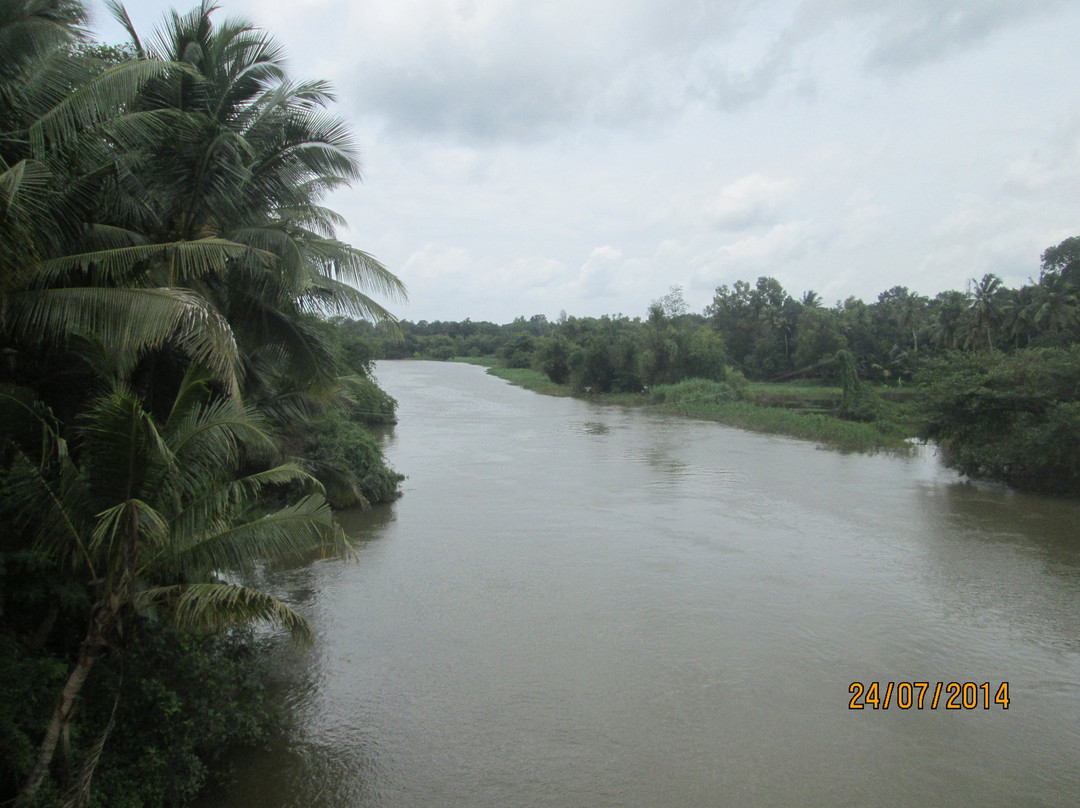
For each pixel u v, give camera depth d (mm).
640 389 56531
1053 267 54281
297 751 8266
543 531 17016
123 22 9719
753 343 74500
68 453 6359
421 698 9414
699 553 15258
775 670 10094
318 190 12547
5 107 6938
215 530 6465
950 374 24469
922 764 7965
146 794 6590
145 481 5770
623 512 18859
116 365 7387
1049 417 20688
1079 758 8109
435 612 12156
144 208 9125
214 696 7723
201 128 8859
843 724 8758
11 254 5926
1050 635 11195
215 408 6492
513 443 31969
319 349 11055
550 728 8703
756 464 26391
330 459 18531
